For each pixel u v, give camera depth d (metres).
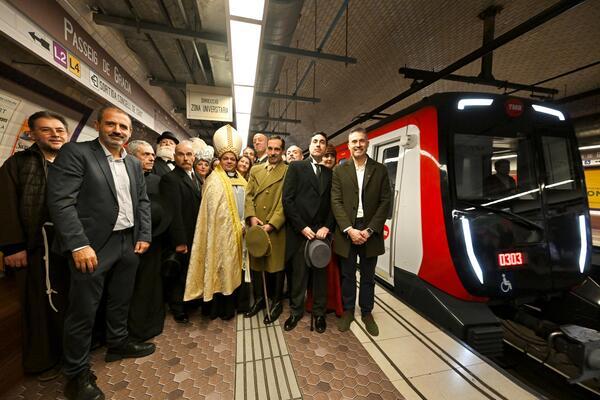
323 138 2.24
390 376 1.59
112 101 3.44
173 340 1.96
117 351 1.73
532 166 2.37
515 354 2.46
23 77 2.19
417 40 4.34
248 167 3.65
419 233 2.55
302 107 8.56
